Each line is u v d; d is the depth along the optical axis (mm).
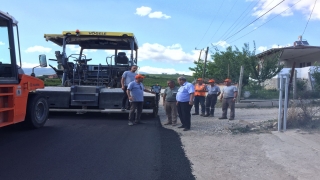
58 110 12219
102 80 13133
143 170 6203
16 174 5781
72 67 13102
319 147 7629
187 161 6863
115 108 12188
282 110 9922
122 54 13258
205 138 9117
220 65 31438
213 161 6910
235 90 12820
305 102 10852
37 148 7531
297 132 9203
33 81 9625
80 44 13789
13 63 8555
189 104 10164
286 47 24750
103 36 12750
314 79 19250
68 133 9289
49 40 13344
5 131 9484
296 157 6984
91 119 12109
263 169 6371
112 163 6559
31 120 9555
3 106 8305
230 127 10156
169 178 5840
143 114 13938
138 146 7984
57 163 6457
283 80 9844
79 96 12234
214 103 14258
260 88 20266
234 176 6016
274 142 8289
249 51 24016
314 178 5793
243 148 7949
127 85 11883
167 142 8516
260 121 11141
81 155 7047
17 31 8898
